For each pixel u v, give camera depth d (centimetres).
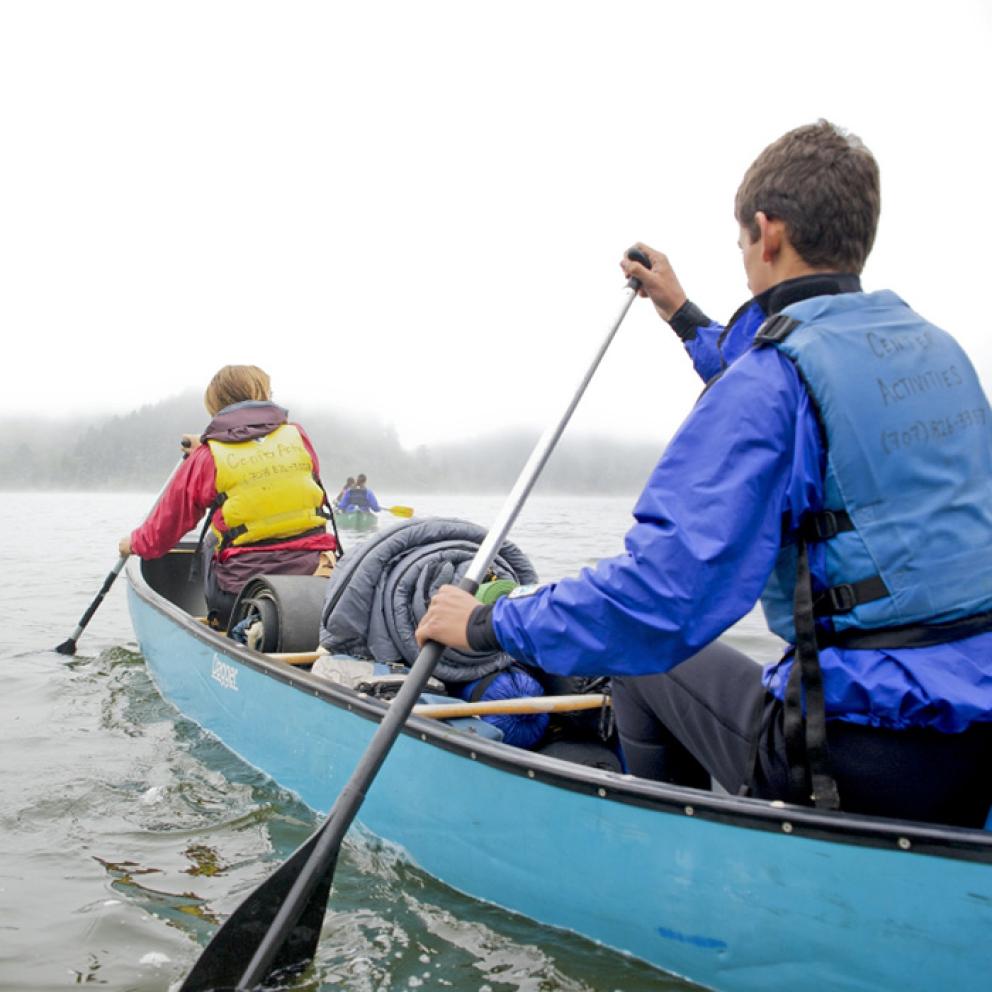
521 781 237
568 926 229
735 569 172
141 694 476
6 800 330
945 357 183
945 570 172
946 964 175
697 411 178
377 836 282
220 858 285
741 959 198
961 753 176
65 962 227
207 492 432
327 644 337
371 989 214
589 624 180
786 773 192
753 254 196
